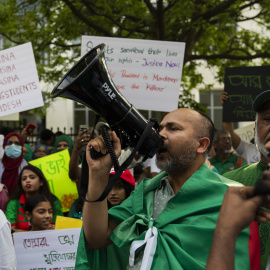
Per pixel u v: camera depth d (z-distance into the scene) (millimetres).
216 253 1280
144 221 2348
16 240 3744
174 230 2219
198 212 2238
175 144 2344
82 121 18094
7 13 9914
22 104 5250
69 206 5035
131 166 2229
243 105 5586
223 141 6227
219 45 11180
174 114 2424
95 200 2176
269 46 10586
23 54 5270
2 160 5406
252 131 8844
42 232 3744
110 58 5102
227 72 5641
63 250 3729
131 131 2139
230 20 9211
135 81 5090
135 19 10117
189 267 2133
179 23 9406
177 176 2408
